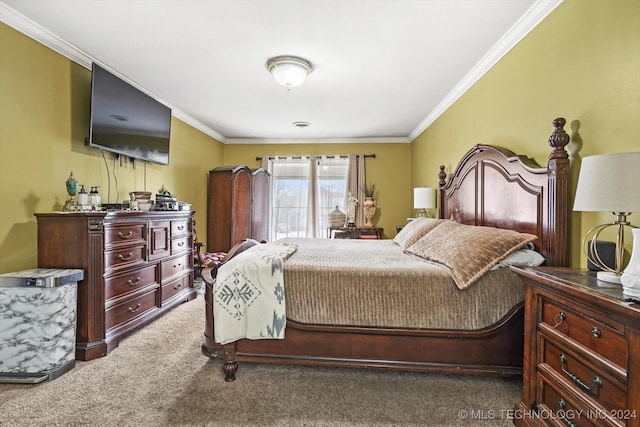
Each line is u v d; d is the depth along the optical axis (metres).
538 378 1.52
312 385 1.98
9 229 2.32
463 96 3.53
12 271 2.33
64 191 2.77
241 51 2.81
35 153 2.50
